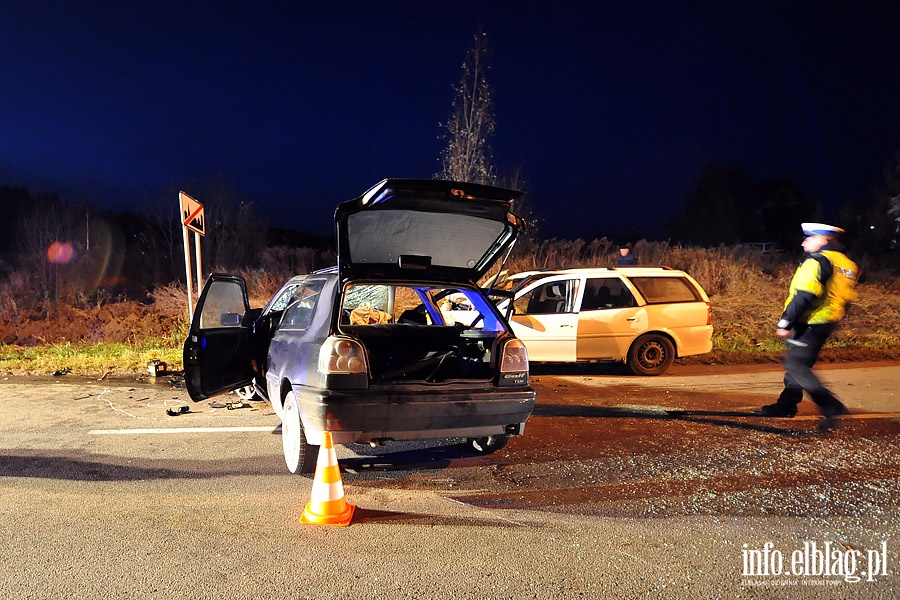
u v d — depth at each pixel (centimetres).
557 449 561
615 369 988
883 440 577
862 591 313
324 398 439
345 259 495
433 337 598
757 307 1470
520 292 927
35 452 554
